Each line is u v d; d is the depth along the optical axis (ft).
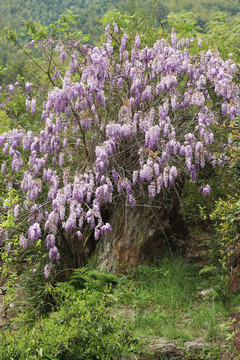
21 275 19.61
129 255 18.98
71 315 13.70
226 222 15.76
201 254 19.83
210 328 14.02
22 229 20.11
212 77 18.98
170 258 18.95
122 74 20.44
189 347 13.30
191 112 19.75
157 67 18.88
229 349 12.97
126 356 12.90
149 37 25.26
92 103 19.29
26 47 22.08
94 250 20.20
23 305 17.93
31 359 11.59
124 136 17.44
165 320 14.96
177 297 16.42
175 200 19.57
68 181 19.26
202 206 21.91
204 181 21.25
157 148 18.67
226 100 19.62
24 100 26.89
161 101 18.95
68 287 16.52
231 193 20.03
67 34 22.25
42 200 21.21
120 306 15.98
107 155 17.25
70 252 20.35
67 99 17.85
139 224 18.94
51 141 18.43
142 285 17.49
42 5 126.62
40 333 12.96
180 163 18.95
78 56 20.43
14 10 131.64
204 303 15.89
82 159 20.72
